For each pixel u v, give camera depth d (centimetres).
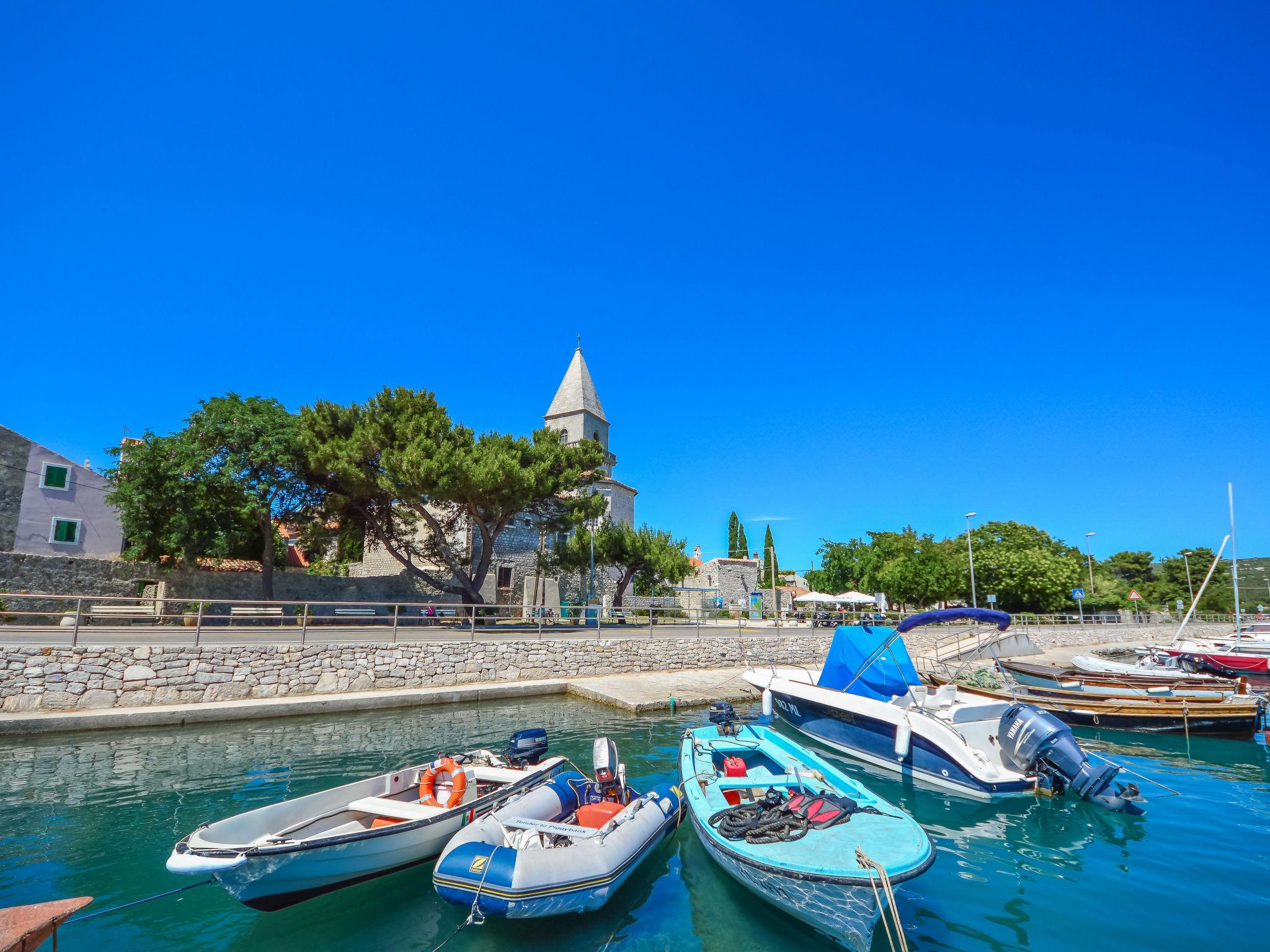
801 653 2464
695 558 6606
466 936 594
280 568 3081
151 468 2445
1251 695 1436
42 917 413
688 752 962
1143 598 6203
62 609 2325
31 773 1011
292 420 2670
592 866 612
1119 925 611
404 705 1573
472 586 2619
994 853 775
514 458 2506
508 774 852
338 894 659
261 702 1435
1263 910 641
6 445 2588
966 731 1020
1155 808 941
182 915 614
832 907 570
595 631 2467
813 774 844
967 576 4366
